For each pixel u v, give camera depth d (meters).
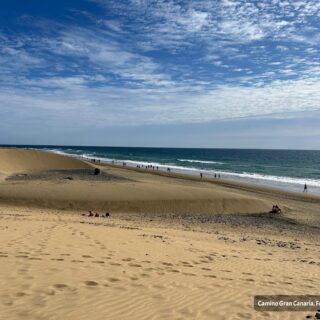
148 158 139.50
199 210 30.75
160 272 7.99
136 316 5.39
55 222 16.02
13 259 7.61
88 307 5.49
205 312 5.88
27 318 4.90
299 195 44.25
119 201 30.19
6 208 25.95
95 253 9.03
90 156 139.88
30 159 65.38
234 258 11.09
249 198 33.56
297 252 14.82
